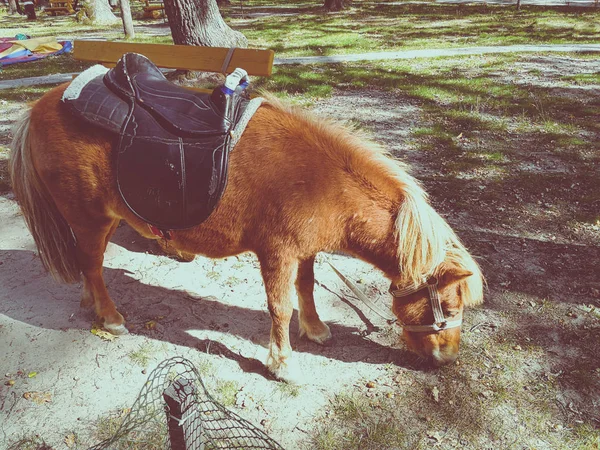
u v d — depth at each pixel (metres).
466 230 4.67
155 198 2.65
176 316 3.61
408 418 2.82
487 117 7.61
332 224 2.66
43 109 2.84
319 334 3.33
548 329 3.47
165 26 18.73
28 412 2.83
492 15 18.72
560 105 8.00
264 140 2.63
